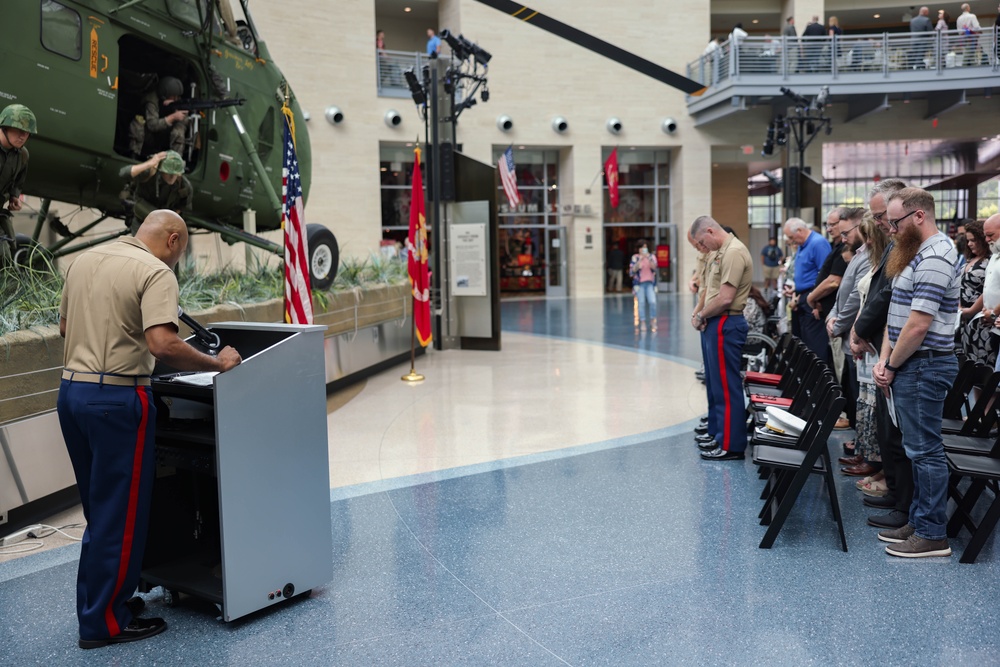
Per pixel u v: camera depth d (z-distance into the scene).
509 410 8.08
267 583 3.50
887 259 4.37
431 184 13.25
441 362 11.67
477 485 5.47
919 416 3.96
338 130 24.00
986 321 6.10
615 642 3.23
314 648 3.25
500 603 3.62
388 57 25.03
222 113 8.55
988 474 3.85
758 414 5.37
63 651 3.28
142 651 3.26
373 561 4.15
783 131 20.09
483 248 12.77
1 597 3.82
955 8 29.34
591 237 27.91
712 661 3.06
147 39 7.39
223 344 3.91
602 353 12.41
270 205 9.97
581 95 27.20
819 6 28.09
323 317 9.06
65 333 3.38
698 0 27.69
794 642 3.19
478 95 26.38
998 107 27.50
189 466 3.47
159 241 3.35
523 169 28.47
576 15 27.03
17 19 6.04
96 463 3.20
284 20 22.84
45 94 6.35
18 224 10.37
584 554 4.18
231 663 3.15
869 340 4.55
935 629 3.27
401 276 12.34
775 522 4.20
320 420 3.71
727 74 25.22
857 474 5.50
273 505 3.52
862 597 3.59
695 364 11.05
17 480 4.67
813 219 18.86
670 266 28.70
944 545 4.04
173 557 3.83
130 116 7.72
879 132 27.75
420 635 3.34
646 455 6.16
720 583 3.77
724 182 34.91
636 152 28.80
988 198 37.16
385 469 5.94
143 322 3.13
